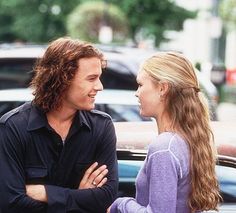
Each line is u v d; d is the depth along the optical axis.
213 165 5.05
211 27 36.72
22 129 5.28
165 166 4.83
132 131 6.32
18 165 5.27
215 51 36.69
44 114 5.35
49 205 5.21
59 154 5.35
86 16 37.59
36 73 5.34
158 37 39.47
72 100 5.27
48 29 52.88
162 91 5.02
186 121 4.97
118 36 38.06
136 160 5.87
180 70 5.00
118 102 11.59
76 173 5.41
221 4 40.97
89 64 5.24
